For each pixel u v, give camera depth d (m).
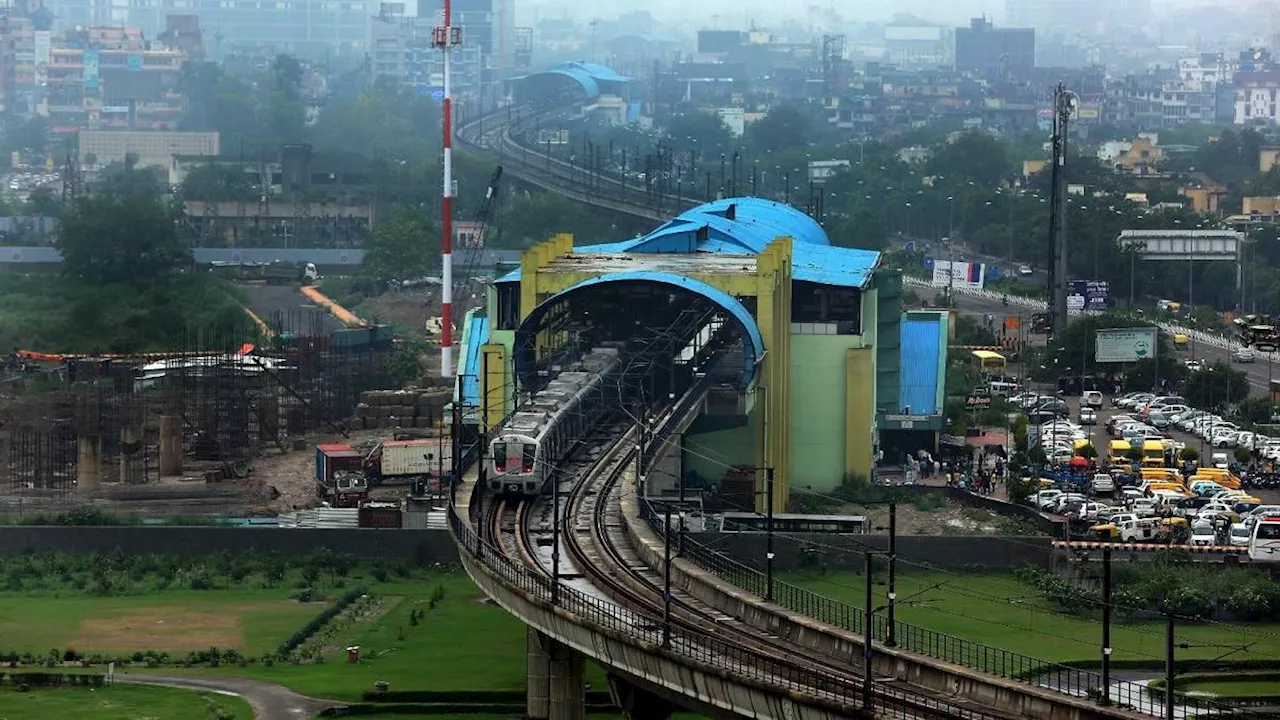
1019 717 172.62
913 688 182.25
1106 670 178.75
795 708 171.50
